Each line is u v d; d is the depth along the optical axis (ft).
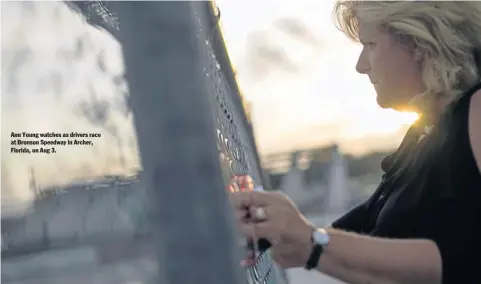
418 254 4.02
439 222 4.22
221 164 2.28
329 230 3.99
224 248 1.95
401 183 4.83
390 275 3.92
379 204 5.07
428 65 4.63
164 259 1.93
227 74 5.80
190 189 1.91
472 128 4.31
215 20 4.24
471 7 4.55
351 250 3.88
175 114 1.90
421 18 4.58
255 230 3.48
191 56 1.92
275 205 3.72
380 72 4.88
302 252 3.80
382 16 4.69
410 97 4.86
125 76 1.93
